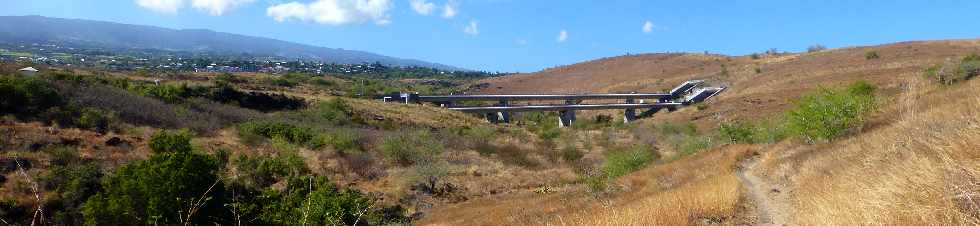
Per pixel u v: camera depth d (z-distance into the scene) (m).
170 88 49.81
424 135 43.69
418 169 31.45
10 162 20.45
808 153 19.09
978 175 5.41
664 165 29.31
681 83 127.88
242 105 54.09
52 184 19.08
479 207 25.36
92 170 20.31
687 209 10.48
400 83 168.12
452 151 41.62
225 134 36.28
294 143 36.38
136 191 12.62
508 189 31.27
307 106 60.09
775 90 87.31
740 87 101.31
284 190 19.28
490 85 177.88
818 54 121.25
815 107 22.14
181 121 36.31
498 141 51.47
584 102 120.00
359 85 123.81
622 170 31.48
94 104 33.56
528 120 100.12
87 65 169.50
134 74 80.00
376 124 56.28
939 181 5.89
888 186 6.86
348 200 15.45
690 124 66.62
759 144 28.86
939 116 13.55
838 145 18.16
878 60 98.81
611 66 175.88
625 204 15.67
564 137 58.56
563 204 21.20
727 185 13.68
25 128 25.72
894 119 19.06
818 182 12.35
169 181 12.58
